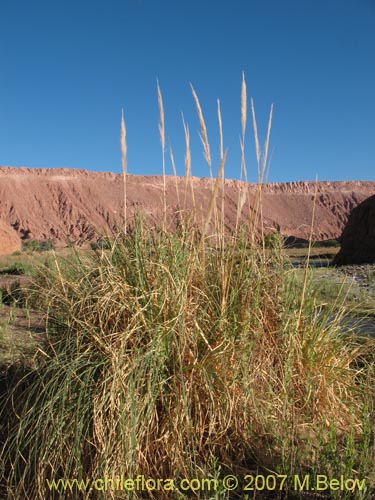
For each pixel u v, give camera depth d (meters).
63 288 3.42
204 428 2.95
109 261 3.27
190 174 3.30
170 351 2.98
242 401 3.03
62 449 2.76
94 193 157.75
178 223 3.37
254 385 3.13
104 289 3.11
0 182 152.25
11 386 3.56
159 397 2.92
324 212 173.88
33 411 2.85
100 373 2.88
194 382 2.98
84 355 2.95
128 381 2.76
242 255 3.31
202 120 3.17
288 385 3.21
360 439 3.09
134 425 2.57
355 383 3.71
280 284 3.55
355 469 2.78
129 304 3.05
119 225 3.46
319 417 3.25
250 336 3.21
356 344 3.99
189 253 3.27
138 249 3.21
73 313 3.17
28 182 157.00
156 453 2.86
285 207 168.12
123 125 3.32
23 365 3.65
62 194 154.62
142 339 3.03
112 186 163.50
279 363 3.36
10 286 8.71
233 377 3.02
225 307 3.17
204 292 3.29
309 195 175.38
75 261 3.69
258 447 2.95
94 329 3.02
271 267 3.62
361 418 3.28
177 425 2.84
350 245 22.25
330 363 3.55
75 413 2.70
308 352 3.45
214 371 3.03
